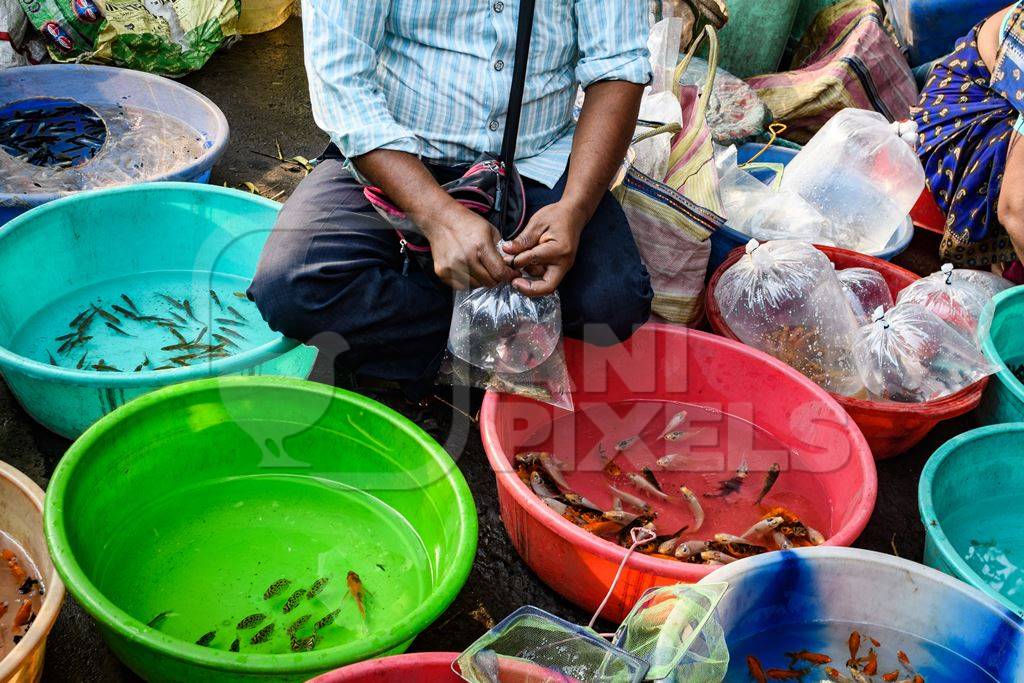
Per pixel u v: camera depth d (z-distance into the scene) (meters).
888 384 2.82
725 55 4.45
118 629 1.65
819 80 4.15
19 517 2.02
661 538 2.32
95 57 4.08
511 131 2.35
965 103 3.44
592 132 2.46
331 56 2.30
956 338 2.83
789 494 2.53
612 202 2.68
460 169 2.55
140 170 3.49
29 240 2.78
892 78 4.26
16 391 2.44
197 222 3.07
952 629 1.98
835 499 2.45
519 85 2.31
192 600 2.10
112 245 3.02
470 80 2.44
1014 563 2.44
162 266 3.13
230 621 2.07
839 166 3.42
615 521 2.30
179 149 3.63
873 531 2.62
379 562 2.26
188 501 2.32
